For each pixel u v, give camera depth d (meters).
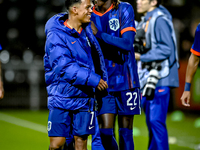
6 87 50.66
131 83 15.52
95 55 14.96
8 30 53.03
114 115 15.89
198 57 16.50
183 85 44.84
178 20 51.22
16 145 24.53
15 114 43.69
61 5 53.19
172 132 31.06
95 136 17.19
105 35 14.75
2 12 52.66
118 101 15.72
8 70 50.59
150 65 19.25
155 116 19.08
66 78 13.11
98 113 15.64
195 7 51.41
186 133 30.52
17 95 50.84
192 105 44.75
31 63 51.00
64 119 13.73
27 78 50.72
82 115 13.89
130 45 15.00
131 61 15.59
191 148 23.97
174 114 41.00
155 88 19.16
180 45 51.50
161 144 18.97
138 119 39.06
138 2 19.95
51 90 13.82
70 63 13.02
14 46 52.81
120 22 15.27
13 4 52.91
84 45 13.78
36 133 29.89
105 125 15.55
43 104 50.56
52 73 13.73
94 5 15.56
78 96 13.63
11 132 30.22
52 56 13.21
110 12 15.30
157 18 19.20
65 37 13.34
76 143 14.24
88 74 13.02
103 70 14.28
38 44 52.88
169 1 50.81
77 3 13.41
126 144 15.80
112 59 15.43
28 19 53.25
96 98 15.52
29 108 50.69
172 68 19.23
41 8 53.16
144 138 27.55
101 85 13.17
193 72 16.78
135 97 15.75
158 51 18.91
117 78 15.43
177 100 45.25
